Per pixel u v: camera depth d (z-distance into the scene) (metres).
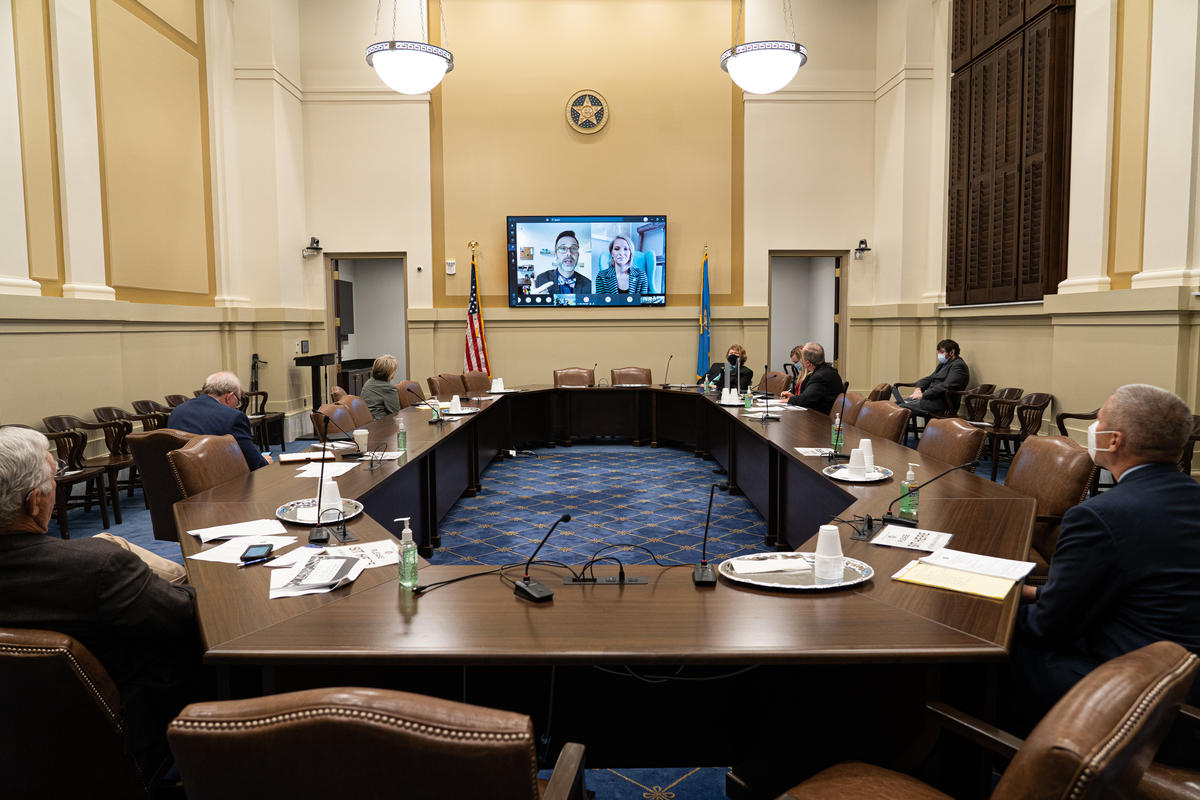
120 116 6.41
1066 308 6.22
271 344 8.57
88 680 1.54
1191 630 1.69
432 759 1.00
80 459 5.06
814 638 1.70
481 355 9.33
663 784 2.28
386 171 9.31
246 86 8.42
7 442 1.67
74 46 5.74
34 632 1.51
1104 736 0.97
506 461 7.41
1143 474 1.84
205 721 1.04
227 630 1.76
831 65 9.41
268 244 8.54
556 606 1.91
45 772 1.60
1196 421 4.86
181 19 7.46
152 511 3.78
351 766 1.02
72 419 5.29
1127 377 5.66
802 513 4.00
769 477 4.57
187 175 7.60
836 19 9.39
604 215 9.42
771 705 2.04
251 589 2.03
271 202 8.51
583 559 4.32
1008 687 1.93
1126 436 1.86
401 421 5.49
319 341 9.45
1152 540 1.73
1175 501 1.78
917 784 1.50
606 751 2.11
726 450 6.50
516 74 9.38
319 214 9.30
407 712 1.01
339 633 1.75
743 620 1.81
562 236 9.38
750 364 9.62
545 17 9.37
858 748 1.86
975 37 8.00
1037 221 7.00
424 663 1.64
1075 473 3.02
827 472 3.42
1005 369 7.70
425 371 9.48
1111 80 5.83
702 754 2.12
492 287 9.52
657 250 9.45
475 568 2.21
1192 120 5.11
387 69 6.78
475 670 2.06
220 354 8.16
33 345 5.21
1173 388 5.23
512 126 9.41
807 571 2.12
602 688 2.09
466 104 9.38
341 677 2.00
